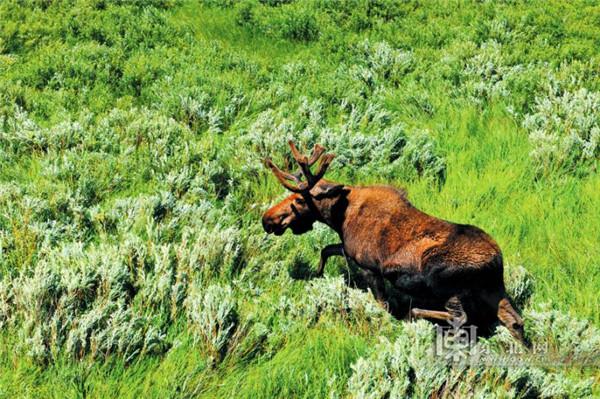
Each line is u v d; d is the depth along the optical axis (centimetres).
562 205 3206
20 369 2225
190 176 3450
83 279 2544
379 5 5694
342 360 2308
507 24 5238
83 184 3306
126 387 2195
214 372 2300
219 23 5509
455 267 2294
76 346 2331
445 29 5309
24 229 2914
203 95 4228
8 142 3753
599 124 3844
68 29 5188
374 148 3725
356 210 2559
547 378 2189
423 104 4234
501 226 3003
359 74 4666
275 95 4425
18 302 2489
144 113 4041
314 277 2805
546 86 4225
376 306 2534
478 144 3828
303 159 2594
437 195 3312
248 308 2578
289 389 2227
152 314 2525
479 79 4488
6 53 4975
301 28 5381
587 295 2567
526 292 2617
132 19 5384
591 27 5175
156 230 2934
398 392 2119
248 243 2908
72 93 4409
